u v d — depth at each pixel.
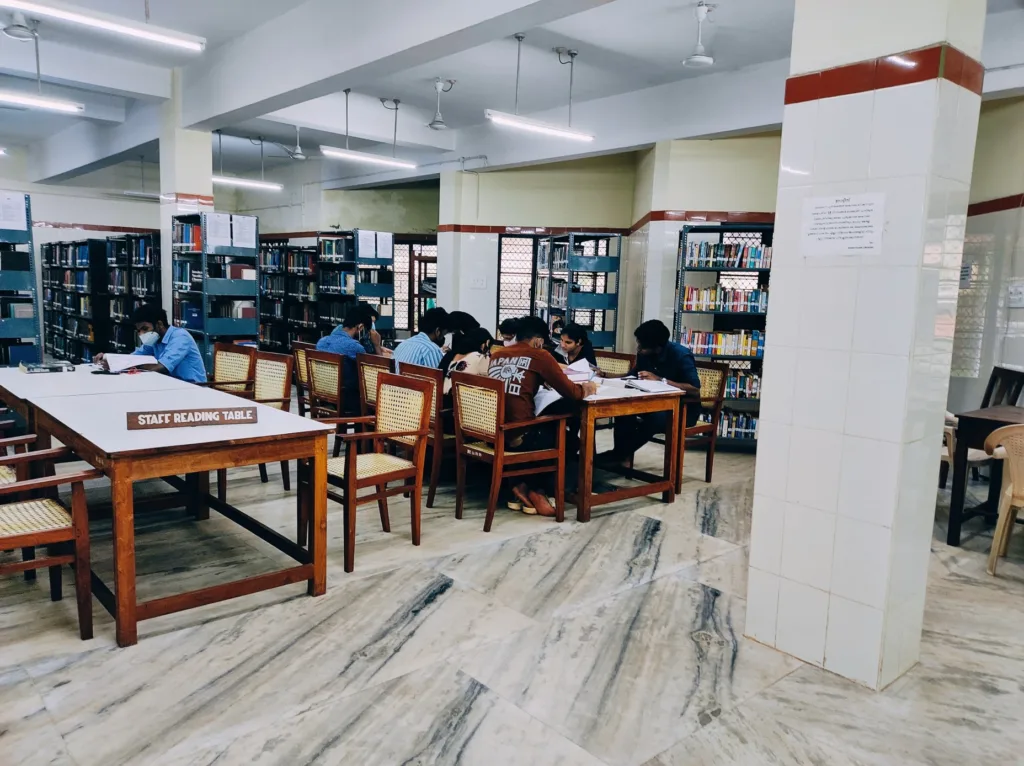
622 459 4.87
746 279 7.04
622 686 2.29
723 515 4.14
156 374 4.07
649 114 7.26
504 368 3.93
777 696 2.27
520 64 6.60
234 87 6.63
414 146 9.52
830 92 2.32
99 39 6.57
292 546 2.98
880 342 2.25
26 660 2.31
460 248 9.75
